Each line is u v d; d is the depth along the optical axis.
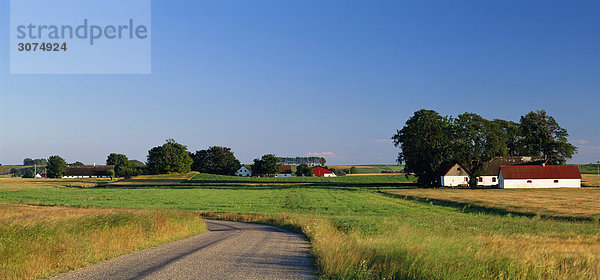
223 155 189.50
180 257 12.48
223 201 65.62
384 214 45.84
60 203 59.88
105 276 9.36
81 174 191.38
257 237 21.22
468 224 30.59
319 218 33.72
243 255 13.16
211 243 17.27
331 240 15.14
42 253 10.39
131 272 9.87
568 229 28.50
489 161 103.44
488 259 9.56
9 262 9.45
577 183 94.06
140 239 15.74
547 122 110.94
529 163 107.88
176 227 21.45
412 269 8.91
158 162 163.25
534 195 72.62
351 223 25.88
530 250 12.67
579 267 10.06
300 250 15.16
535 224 32.00
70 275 9.48
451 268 8.70
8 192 84.62
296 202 63.25
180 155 166.38
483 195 73.38
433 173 99.75
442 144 95.31
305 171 190.38
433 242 11.98
